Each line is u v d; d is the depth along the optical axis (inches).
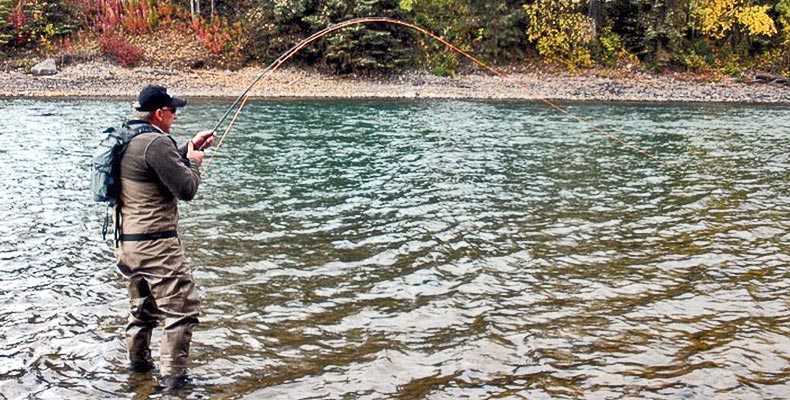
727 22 1321.4
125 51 1119.6
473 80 1175.0
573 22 1248.2
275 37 1189.7
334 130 658.2
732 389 163.9
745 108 969.5
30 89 970.1
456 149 543.8
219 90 1032.2
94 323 199.5
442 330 198.5
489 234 300.5
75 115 724.0
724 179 437.7
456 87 1119.6
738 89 1183.6
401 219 325.1
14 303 213.6
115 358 177.2
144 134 160.7
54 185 388.8
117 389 161.3
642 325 203.3
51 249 271.0
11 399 156.0
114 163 160.4
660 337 194.5
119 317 204.4
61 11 1201.4
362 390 162.6
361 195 375.2
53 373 168.7
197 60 1149.1
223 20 1246.3
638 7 1328.7
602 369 174.1
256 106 876.0
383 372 171.6
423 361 178.2
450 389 163.2
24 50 1135.0
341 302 219.8
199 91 1016.9
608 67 1283.2
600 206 357.7
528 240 292.5
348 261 261.4
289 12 1175.0
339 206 349.4
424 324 202.8
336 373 170.9
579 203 363.9
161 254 163.3
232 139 586.2
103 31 1173.1
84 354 179.0
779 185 419.5
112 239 287.0
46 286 229.5
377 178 422.9
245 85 1068.5
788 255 275.6
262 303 217.8
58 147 517.3
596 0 1306.6
